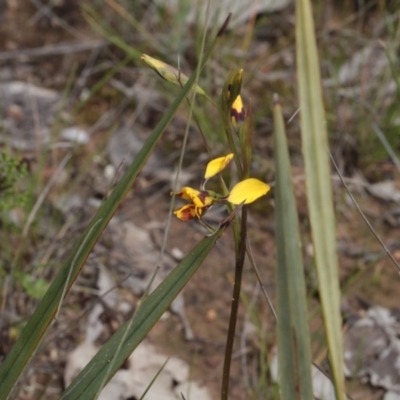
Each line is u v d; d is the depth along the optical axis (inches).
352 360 24.8
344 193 30.4
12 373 15.9
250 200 15.4
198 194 15.5
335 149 31.8
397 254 28.8
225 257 28.5
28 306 24.5
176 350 25.1
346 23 37.8
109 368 15.5
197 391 24.0
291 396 14.2
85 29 36.9
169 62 34.8
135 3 36.6
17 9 37.6
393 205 30.6
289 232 13.8
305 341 14.1
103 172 30.7
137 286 26.8
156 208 30.0
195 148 31.7
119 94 34.0
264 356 24.2
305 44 13.6
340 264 28.5
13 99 33.0
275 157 13.7
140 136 32.4
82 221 28.1
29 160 28.7
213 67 33.6
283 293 14.0
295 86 34.9
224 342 25.5
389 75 33.9
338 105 33.2
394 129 31.0
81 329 25.1
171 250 28.4
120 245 28.2
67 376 23.8
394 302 27.1
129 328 15.3
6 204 23.3
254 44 37.0
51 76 34.7
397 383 24.3
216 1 36.7
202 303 26.9
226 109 15.7
